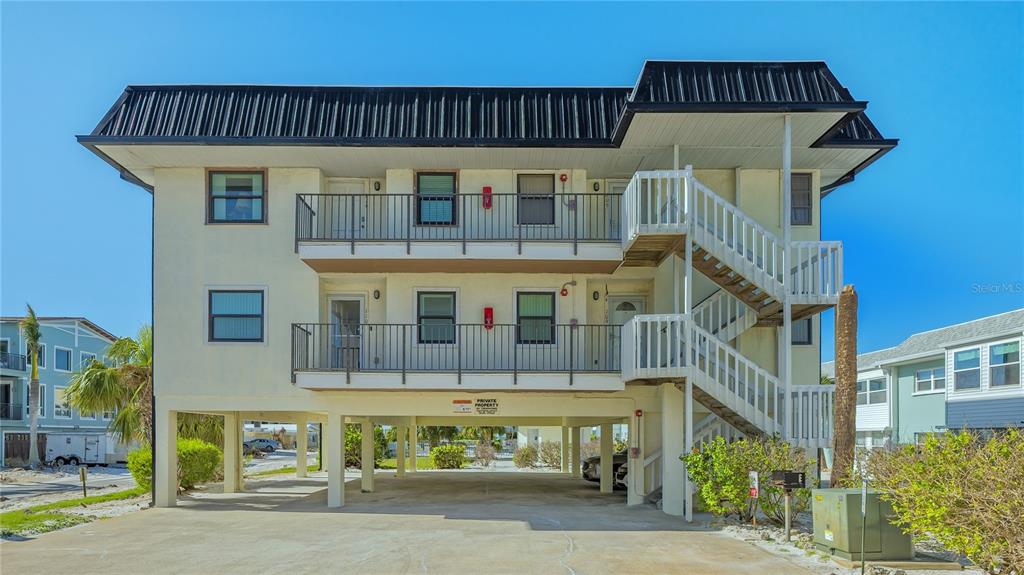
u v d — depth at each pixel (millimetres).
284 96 18109
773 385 17297
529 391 18156
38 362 50188
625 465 23391
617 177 19641
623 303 19969
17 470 40344
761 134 16672
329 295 19547
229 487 23062
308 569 11000
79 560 11789
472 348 18906
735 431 17688
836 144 17453
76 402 25453
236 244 18781
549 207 19094
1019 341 27734
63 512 17891
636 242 16859
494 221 19000
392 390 18062
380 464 42219
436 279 19094
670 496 17250
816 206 19219
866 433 38750
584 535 13969
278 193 18875
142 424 23781
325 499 20797
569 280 19109
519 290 19109
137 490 23812
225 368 18562
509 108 18094
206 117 17688
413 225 18969
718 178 19328
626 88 18359
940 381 32688
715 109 15359
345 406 18641
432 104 18141
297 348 18312
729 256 15781
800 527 14312
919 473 10000
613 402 18797
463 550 12414
